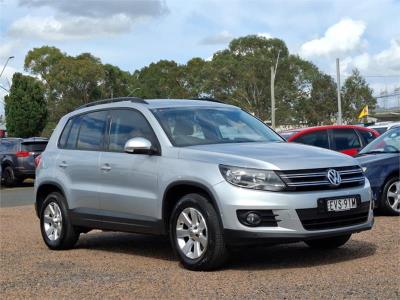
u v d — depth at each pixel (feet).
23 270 24.61
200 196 22.74
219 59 257.75
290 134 46.19
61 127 30.76
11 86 201.87
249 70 248.73
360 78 223.92
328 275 21.33
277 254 25.79
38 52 306.76
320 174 22.13
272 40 264.72
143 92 328.49
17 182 79.87
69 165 28.86
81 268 24.63
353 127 47.03
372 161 35.14
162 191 24.04
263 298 18.71
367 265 22.63
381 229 30.66
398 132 37.88
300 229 21.43
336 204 22.07
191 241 23.02
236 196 21.57
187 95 299.38
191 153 23.54
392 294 18.62
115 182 26.23
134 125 26.43
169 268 23.72
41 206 30.94
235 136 25.90
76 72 285.02
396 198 35.29
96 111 28.89
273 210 21.30
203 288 20.22
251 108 247.91
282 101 247.50
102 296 19.83
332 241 25.82
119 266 24.71
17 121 197.36
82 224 28.04
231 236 21.67
